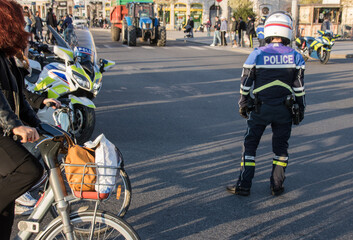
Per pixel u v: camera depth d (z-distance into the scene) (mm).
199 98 9242
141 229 3549
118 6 26953
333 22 29375
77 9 59906
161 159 5312
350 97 9484
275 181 4277
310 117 7691
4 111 2248
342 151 5746
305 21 27953
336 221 3748
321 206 4059
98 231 2611
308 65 15633
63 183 2395
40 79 5324
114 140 6074
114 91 9875
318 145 6008
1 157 2324
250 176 4246
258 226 3646
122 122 7102
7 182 2312
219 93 9836
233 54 19781
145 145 5871
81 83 5316
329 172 4965
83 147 2434
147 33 23672
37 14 21266
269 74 4094
